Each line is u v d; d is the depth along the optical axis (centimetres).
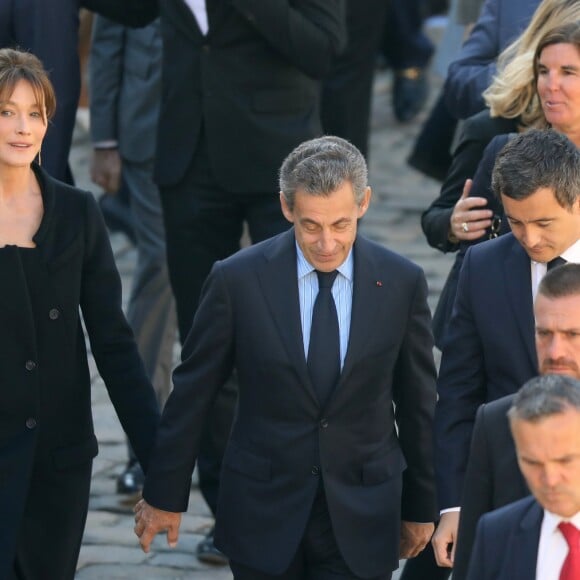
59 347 1516
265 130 1920
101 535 2012
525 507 1149
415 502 1535
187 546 1994
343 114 2973
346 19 2917
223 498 1489
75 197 1538
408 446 1524
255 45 1912
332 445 1453
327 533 1470
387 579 1480
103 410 2470
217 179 1930
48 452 1524
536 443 1060
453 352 1461
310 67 1900
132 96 2280
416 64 4738
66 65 1936
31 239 1510
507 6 1886
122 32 2297
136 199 2288
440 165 2245
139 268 2283
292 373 1441
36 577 1538
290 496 1457
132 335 1584
